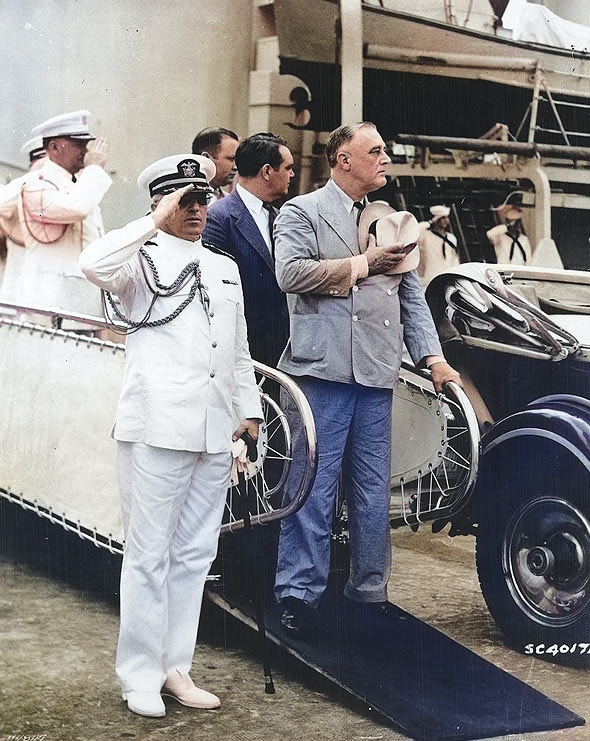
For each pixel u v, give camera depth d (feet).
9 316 13.69
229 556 12.66
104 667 11.73
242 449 11.44
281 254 12.20
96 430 12.32
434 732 10.54
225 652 12.51
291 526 12.11
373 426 12.52
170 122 14.57
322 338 12.23
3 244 14.74
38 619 12.75
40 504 13.00
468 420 12.85
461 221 16.79
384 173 12.44
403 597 14.26
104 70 14.30
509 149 17.06
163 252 10.82
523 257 17.29
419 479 13.52
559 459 12.89
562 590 12.94
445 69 16.42
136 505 10.75
